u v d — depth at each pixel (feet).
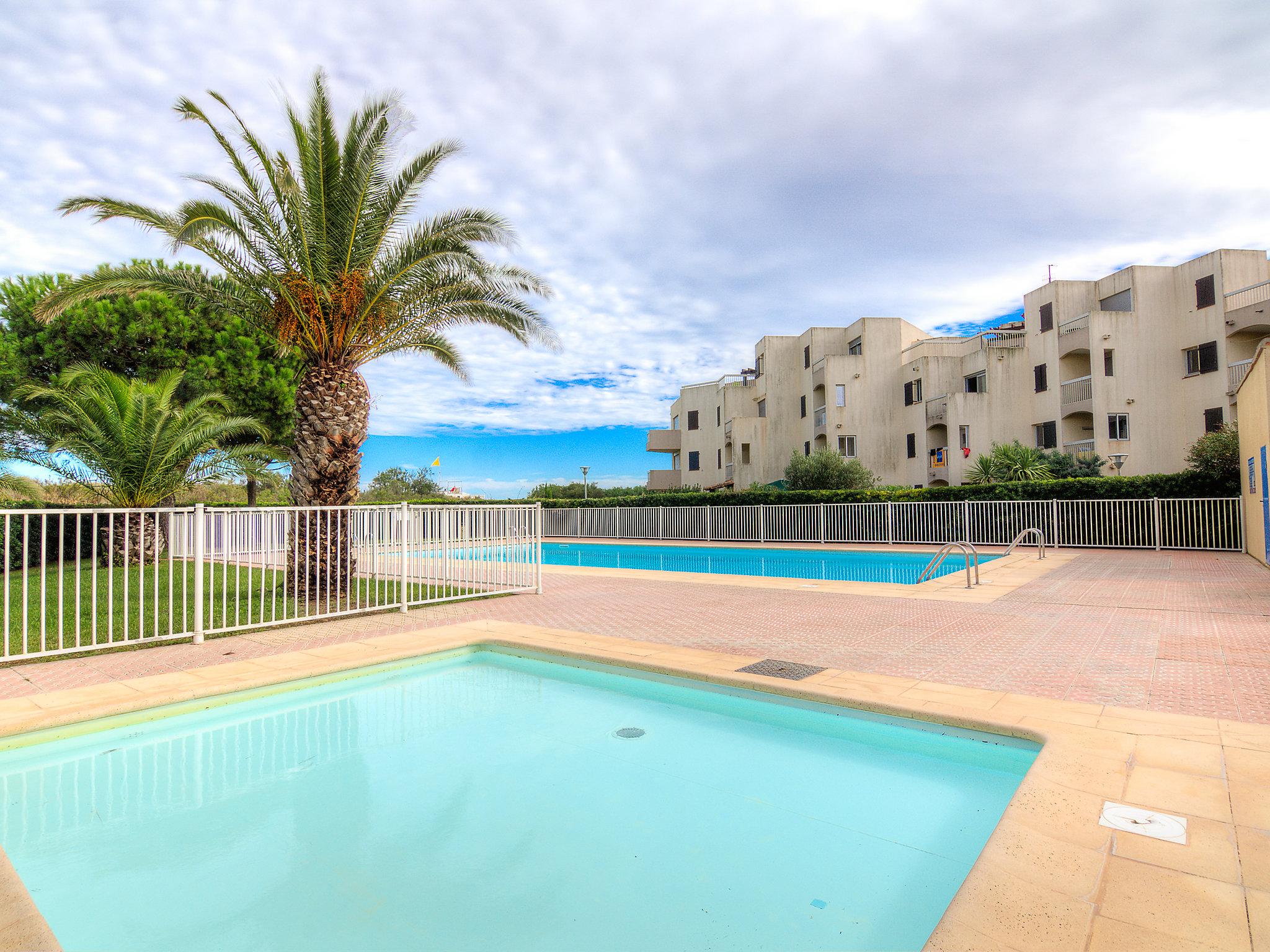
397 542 35.81
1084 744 11.87
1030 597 31.68
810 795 11.71
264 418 68.03
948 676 17.16
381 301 32.81
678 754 13.80
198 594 22.94
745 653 20.39
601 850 9.84
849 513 73.72
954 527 67.51
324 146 29.53
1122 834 8.52
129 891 8.87
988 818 10.76
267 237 30.63
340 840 10.26
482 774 12.92
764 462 120.78
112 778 12.95
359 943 7.66
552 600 32.96
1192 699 14.78
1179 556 51.06
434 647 21.84
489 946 7.55
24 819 11.17
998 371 98.17
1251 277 80.94
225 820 11.04
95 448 45.34
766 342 123.24
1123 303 89.30
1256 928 6.46
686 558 69.92
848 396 108.99
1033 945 6.23
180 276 31.68
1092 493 61.31
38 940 6.75
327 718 16.57
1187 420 85.20
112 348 60.80
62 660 20.11
